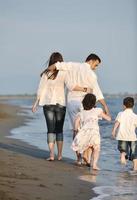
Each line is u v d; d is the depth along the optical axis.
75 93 10.92
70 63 11.00
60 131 11.27
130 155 10.75
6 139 15.95
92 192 7.85
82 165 10.62
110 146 14.64
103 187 8.29
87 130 10.36
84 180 8.83
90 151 10.60
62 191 7.72
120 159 11.65
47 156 11.90
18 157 11.07
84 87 10.89
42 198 7.08
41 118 31.67
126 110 10.99
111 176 9.46
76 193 7.67
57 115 11.13
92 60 10.99
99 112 10.48
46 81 11.12
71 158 11.77
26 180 8.21
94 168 10.20
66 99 11.16
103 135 18.09
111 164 11.16
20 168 9.43
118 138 10.91
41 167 9.85
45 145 14.45
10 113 36.94
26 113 39.41
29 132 19.38
